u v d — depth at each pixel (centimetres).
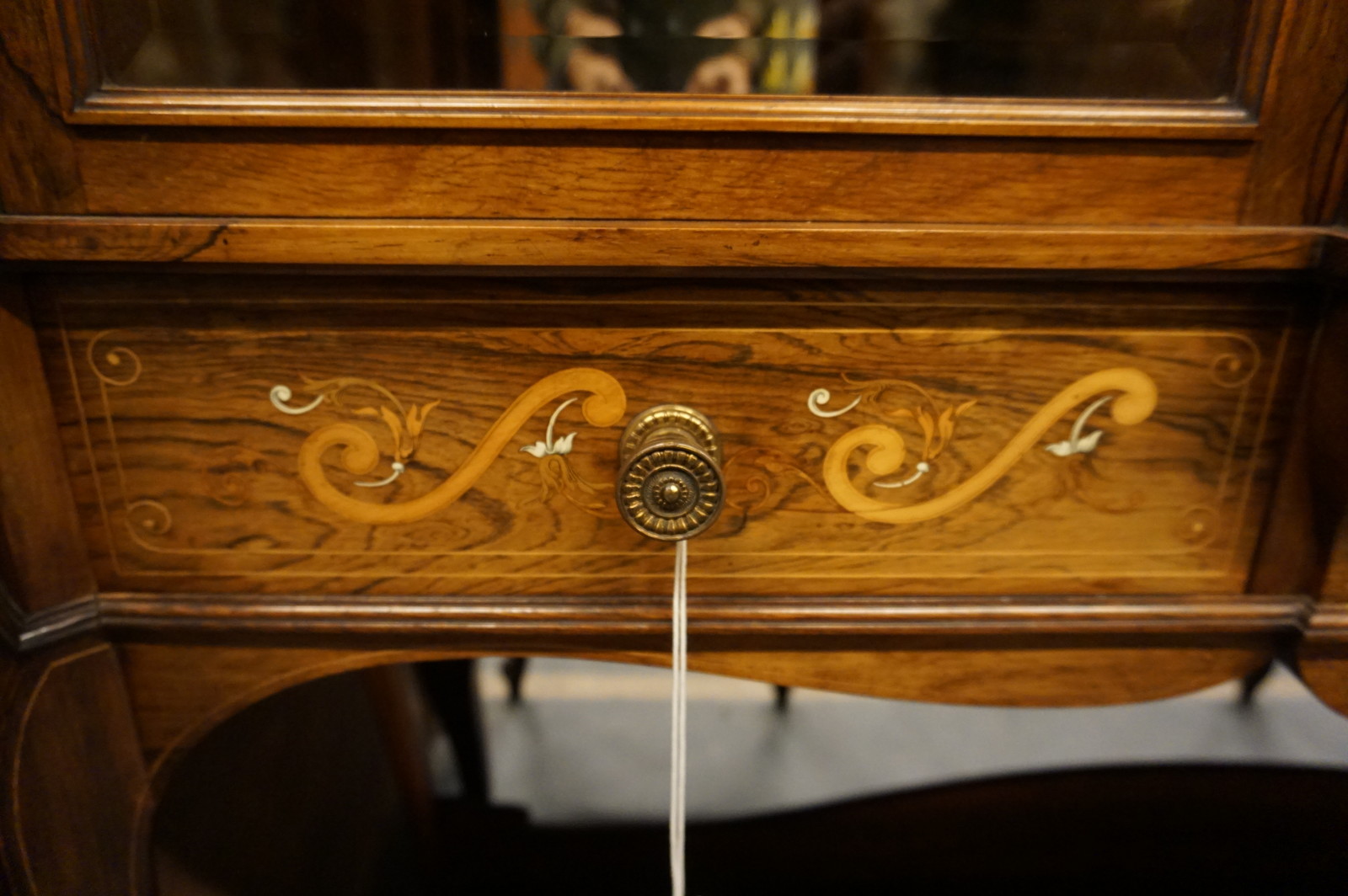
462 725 92
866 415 43
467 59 40
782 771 105
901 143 39
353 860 84
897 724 113
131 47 39
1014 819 96
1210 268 39
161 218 39
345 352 42
